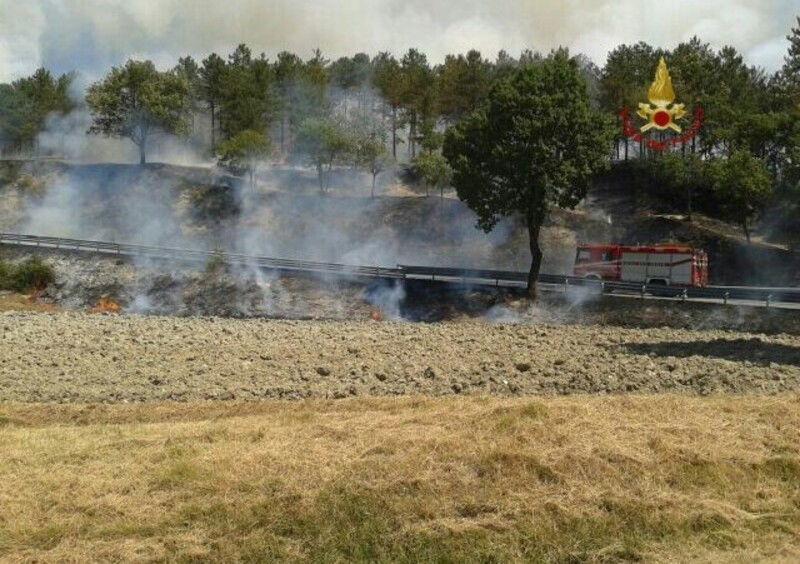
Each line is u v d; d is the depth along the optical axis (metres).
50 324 41.69
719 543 9.54
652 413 14.85
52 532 9.91
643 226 67.81
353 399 21.39
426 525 9.93
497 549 9.41
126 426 16.86
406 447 12.23
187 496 10.91
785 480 11.39
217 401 22.52
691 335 37.25
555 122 47.44
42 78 102.25
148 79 89.50
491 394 23.52
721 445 12.41
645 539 9.63
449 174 76.19
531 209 48.50
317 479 11.12
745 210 60.94
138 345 33.72
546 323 44.94
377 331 39.53
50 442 14.29
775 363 28.33
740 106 69.00
